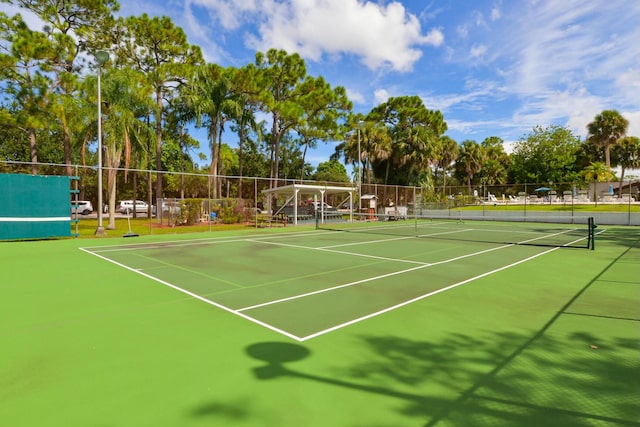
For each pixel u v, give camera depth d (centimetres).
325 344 407
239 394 298
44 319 484
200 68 2697
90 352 380
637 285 703
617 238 1620
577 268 888
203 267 878
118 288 659
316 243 1407
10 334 430
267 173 5072
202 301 580
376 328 460
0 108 2302
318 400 290
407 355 379
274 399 291
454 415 271
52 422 258
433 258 1038
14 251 1127
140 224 2405
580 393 303
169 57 2881
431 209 3462
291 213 2758
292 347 399
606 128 4316
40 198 1407
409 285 701
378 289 668
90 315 503
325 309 542
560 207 3144
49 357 368
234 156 4916
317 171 7256
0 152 3562
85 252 1116
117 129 1822
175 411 273
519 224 2598
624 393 303
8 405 279
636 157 5538
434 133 4188
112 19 2486
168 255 1069
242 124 3161
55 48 2036
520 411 277
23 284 684
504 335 436
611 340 421
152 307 545
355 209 3091
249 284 702
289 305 562
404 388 311
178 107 3041
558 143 5188
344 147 4225
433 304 570
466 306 560
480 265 927
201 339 420
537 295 627
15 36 1980
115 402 285
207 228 2128
